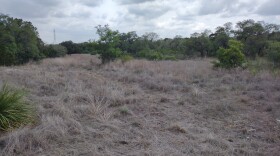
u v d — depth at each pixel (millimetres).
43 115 6980
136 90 10852
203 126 7160
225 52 16594
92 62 22016
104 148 5656
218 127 7094
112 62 21094
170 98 9914
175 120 7566
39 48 31219
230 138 6371
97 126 6777
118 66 19359
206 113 8242
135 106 8672
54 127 6184
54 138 5926
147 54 27406
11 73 13984
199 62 21562
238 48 16719
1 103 6406
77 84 11508
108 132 6391
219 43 28281
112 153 5430
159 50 29906
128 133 6418
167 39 34875
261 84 12164
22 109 6758
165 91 11312
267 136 6418
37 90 10438
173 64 19688
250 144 6031
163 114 8047
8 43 23125
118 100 9000
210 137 6145
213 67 17141
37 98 9023
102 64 20672
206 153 5539
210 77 14664
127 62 20359
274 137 6391
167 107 8867
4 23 24016
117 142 5957
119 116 7684
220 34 28688
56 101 8586
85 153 5406
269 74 14312
